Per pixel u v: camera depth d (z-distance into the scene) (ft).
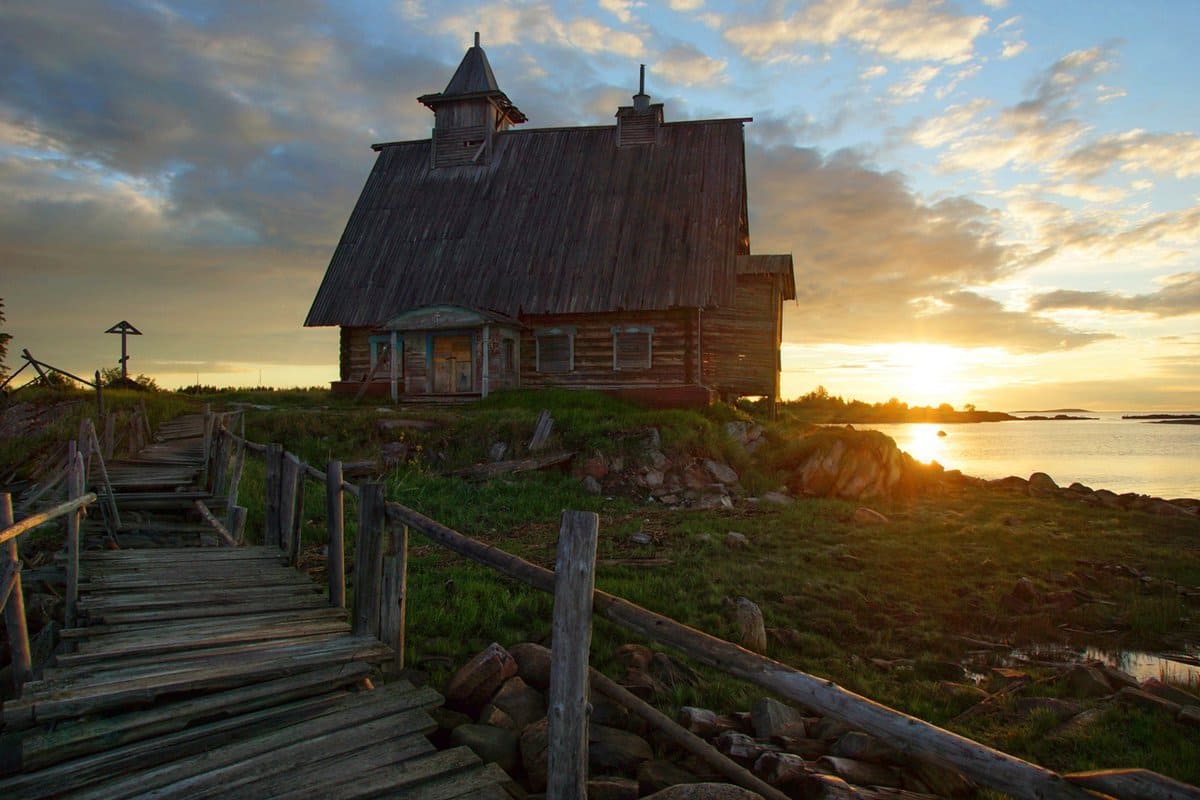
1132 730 20.90
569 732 13.67
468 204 102.89
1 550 20.18
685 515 53.98
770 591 34.73
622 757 17.43
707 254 88.79
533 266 92.68
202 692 18.07
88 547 39.04
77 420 63.77
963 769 9.33
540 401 80.84
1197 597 36.96
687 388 82.74
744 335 93.61
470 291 91.71
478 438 67.62
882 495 66.64
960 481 78.95
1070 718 21.93
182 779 14.46
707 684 23.59
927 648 29.32
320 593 27.45
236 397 102.78
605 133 107.55
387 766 15.06
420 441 67.46
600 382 88.63
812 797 15.65
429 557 38.78
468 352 88.48
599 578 35.88
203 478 52.54
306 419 70.18
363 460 62.64
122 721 16.33
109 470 54.24
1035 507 65.16
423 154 112.68
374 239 101.81
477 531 47.19
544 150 107.55
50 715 15.96
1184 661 28.73
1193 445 204.74
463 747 16.11
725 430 72.54
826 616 31.94
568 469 64.44
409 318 85.66
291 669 19.03
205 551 34.22
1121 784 7.92
